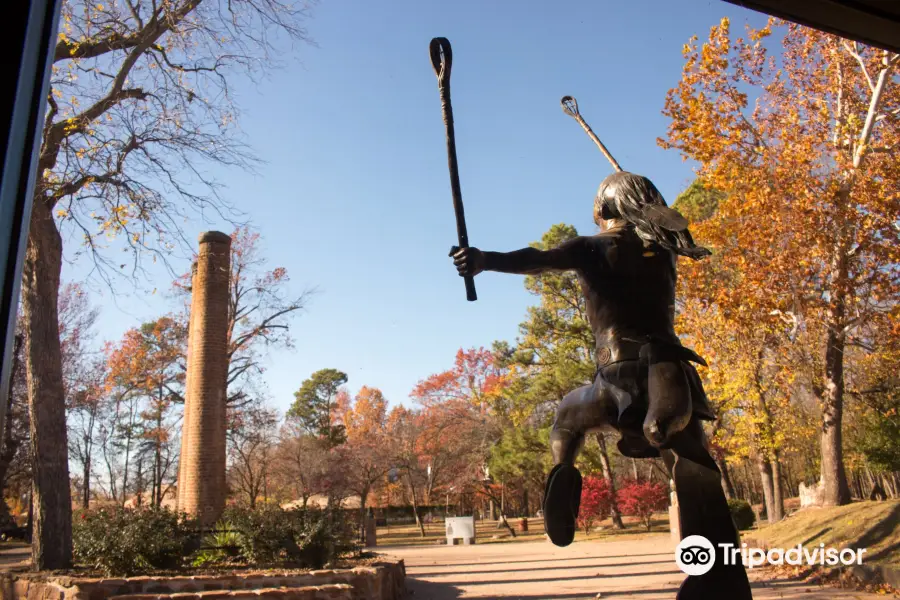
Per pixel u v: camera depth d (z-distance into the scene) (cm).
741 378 2034
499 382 4403
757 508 3666
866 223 1570
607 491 3219
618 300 354
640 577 1315
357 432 5994
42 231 1353
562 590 1184
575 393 373
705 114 1706
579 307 3019
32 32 98
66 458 1350
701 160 1750
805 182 1634
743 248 1759
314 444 4591
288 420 6022
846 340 1702
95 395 3472
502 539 3269
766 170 1686
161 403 3881
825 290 1684
